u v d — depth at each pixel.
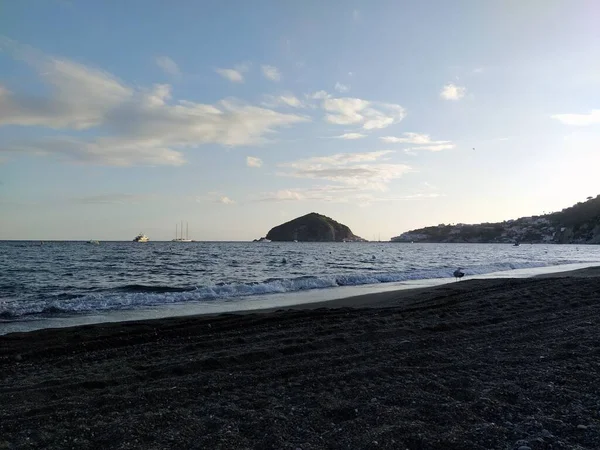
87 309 14.84
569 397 5.22
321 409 4.98
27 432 4.43
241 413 4.86
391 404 5.13
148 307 15.39
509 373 6.25
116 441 4.19
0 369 7.19
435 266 40.34
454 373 6.32
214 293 18.81
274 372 6.47
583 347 7.59
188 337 9.55
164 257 57.81
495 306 13.06
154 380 6.26
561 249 106.50
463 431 4.35
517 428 4.41
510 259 54.19
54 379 6.36
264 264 44.72
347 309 13.13
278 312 12.73
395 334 9.24
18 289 21.77
